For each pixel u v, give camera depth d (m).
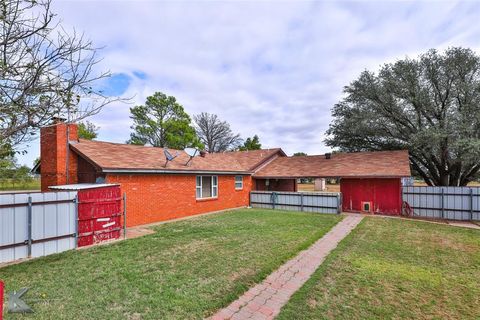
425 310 4.57
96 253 7.33
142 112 33.03
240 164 20.80
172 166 13.59
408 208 15.36
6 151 2.55
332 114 23.97
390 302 4.81
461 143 15.42
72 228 7.84
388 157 17.69
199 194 15.38
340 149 24.38
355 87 21.67
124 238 9.10
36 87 2.45
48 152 11.12
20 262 6.55
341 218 13.75
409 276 6.00
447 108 18.92
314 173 17.77
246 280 5.57
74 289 5.02
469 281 5.79
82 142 12.11
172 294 4.86
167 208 13.10
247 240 8.75
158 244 8.27
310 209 16.44
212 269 6.14
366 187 16.28
